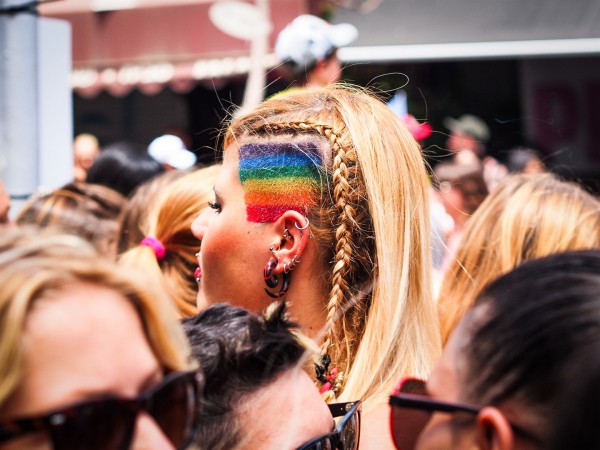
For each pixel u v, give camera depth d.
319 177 1.65
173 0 5.82
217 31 5.74
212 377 1.16
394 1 6.23
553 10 6.23
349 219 1.63
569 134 7.66
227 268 1.69
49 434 0.80
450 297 2.30
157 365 0.92
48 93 2.97
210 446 1.14
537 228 2.27
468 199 3.90
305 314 1.66
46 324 0.81
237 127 1.75
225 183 1.72
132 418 0.86
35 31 2.59
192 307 2.22
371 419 1.53
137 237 2.61
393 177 1.68
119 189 3.75
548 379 0.88
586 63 7.73
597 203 2.38
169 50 5.85
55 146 2.99
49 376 0.81
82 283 0.86
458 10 6.22
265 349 1.18
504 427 0.91
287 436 1.16
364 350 1.61
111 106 7.34
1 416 0.80
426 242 1.73
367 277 1.65
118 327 0.87
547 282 0.94
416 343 1.66
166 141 5.06
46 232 0.91
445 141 6.89
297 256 1.64
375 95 2.01
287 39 3.56
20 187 2.55
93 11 5.93
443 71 7.69
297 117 1.71
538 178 2.42
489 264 2.29
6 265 0.83
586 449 0.85
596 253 0.98
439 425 0.99
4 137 2.54
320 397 1.25
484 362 0.94
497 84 7.77
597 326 0.87
